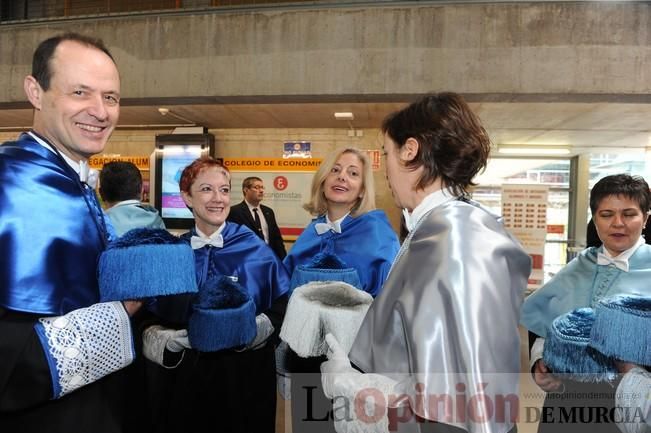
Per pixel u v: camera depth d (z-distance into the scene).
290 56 4.26
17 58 4.77
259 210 5.06
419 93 4.08
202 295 1.29
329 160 1.81
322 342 1.09
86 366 0.80
